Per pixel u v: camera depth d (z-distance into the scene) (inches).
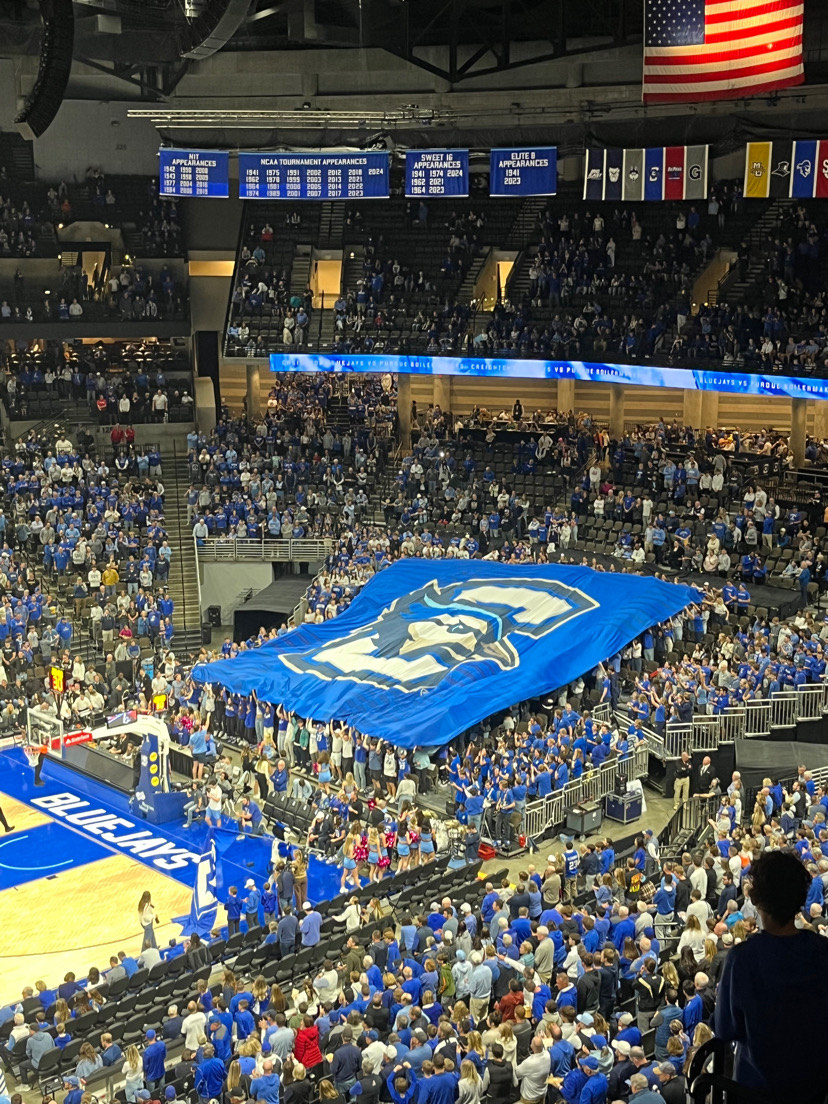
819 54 1883.6
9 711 1643.7
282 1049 791.7
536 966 886.4
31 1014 916.0
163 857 1328.7
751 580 1704.0
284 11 1889.8
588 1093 667.4
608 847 1144.2
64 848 1347.2
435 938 950.4
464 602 1657.2
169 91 1868.8
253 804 1352.1
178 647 1943.9
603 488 1920.5
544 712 1509.6
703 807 1307.8
